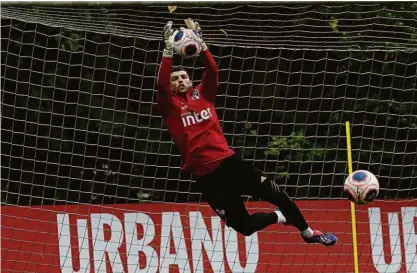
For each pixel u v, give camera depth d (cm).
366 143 2319
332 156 2300
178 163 2233
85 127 2173
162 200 2234
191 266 1920
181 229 1934
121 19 1766
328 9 2095
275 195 1376
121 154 2091
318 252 1984
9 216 1870
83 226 1900
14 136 2133
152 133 2208
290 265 1964
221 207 1382
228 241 1947
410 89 2191
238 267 1941
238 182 1363
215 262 1933
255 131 2227
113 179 2214
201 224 1944
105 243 1902
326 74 2252
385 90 2309
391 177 2244
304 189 2297
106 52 2142
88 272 1883
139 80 2159
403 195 2333
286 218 1404
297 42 1944
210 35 1884
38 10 1666
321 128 2292
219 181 1355
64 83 2139
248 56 2195
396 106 2319
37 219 1886
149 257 1909
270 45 1886
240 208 1388
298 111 2142
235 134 2123
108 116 2178
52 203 2197
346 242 2000
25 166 2159
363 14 2114
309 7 2044
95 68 2011
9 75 2094
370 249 2000
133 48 2002
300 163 2183
